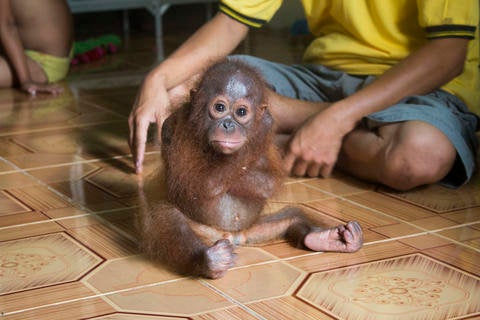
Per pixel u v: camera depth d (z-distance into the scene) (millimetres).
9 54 2557
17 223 1463
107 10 3902
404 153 1548
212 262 1203
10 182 1677
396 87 1587
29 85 2531
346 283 1235
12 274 1269
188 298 1191
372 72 1757
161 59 3188
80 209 1529
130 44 3602
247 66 1295
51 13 2664
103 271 1274
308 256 1327
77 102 2402
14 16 2600
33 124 2135
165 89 1640
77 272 1273
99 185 1654
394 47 1728
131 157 1837
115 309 1162
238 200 1319
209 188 1280
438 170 1564
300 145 1615
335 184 1661
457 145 1562
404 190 1614
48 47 2686
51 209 1530
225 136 1212
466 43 1604
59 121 2164
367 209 1524
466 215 1493
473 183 1663
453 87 1725
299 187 1644
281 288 1221
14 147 1920
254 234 1374
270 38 3613
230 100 1234
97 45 3324
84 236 1405
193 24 4188
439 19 1591
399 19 1714
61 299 1191
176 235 1243
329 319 1135
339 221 1462
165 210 1270
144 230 1305
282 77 1853
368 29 1737
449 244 1366
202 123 1246
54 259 1318
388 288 1219
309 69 1854
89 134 2029
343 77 1759
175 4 4012
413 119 1555
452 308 1162
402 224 1453
